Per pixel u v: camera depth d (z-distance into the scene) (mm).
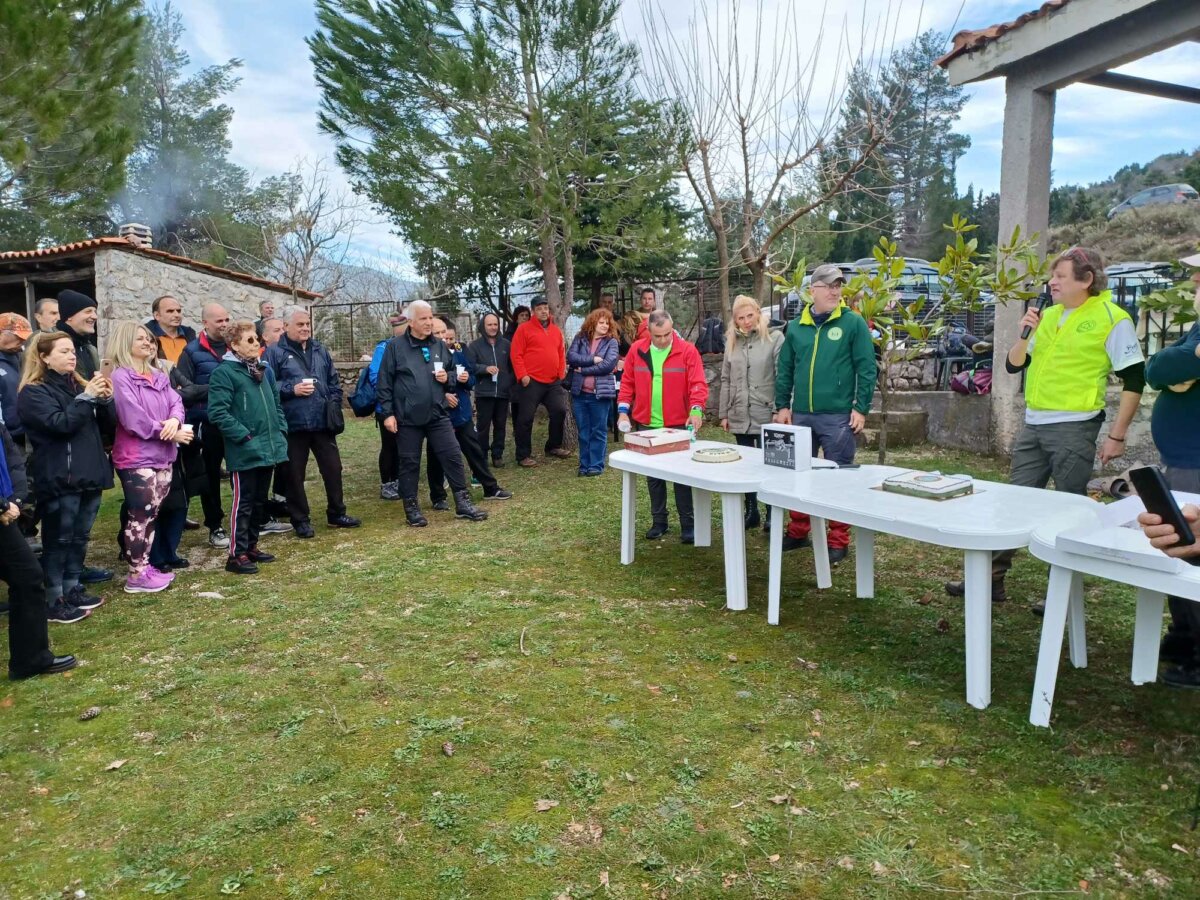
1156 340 6758
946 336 9039
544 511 6188
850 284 4961
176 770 2611
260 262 23953
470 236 9062
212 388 4621
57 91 8273
